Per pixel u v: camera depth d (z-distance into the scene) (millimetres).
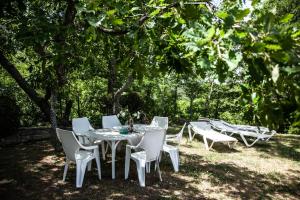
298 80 1246
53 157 6684
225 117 15883
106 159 6719
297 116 1357
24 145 8023
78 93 12703
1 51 6738
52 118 7164
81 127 7293
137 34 2264
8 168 5824
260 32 1313
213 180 5402
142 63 2537
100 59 7980
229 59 1279
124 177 5406
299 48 1273
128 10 2334
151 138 4906
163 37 2504
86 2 2143
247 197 4645
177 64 2393
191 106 15570
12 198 4316
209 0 2020
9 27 6219
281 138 10953
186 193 4684
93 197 4395
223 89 14656
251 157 7430
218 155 7469
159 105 14852
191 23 1467
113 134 5820
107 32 2566
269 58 1245
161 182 5184
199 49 1340
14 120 8875
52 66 3842
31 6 5359
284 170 6348
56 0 5188
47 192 4570
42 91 11250
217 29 1354
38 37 2617
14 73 6859
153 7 2209
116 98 9102
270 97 1430
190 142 9133
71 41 3406
